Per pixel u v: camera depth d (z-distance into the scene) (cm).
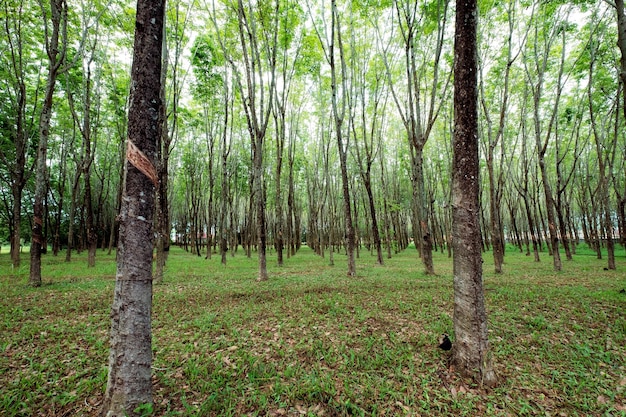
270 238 3597
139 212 287
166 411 312
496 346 468
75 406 325
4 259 1989
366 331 533
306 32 1466
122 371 280
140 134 288
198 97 1722
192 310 675
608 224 1329
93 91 1645
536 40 1295
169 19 1243
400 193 2908
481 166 2355
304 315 625
